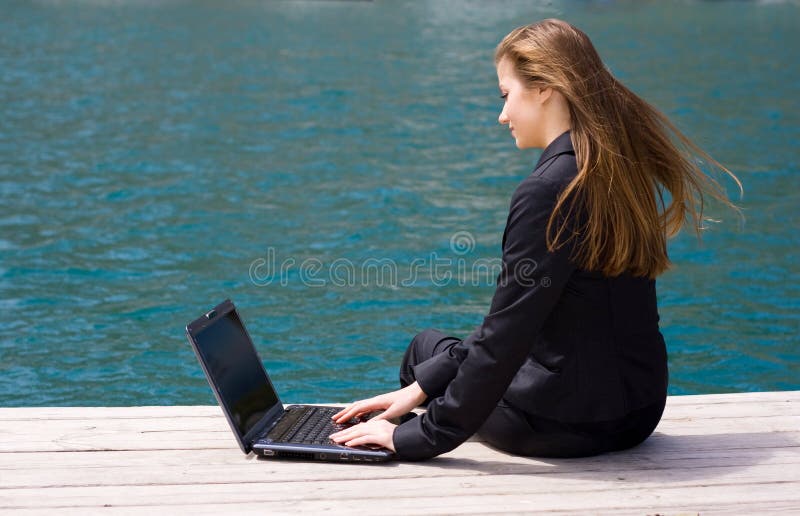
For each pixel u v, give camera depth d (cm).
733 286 637
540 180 248
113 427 302
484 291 625
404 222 795
